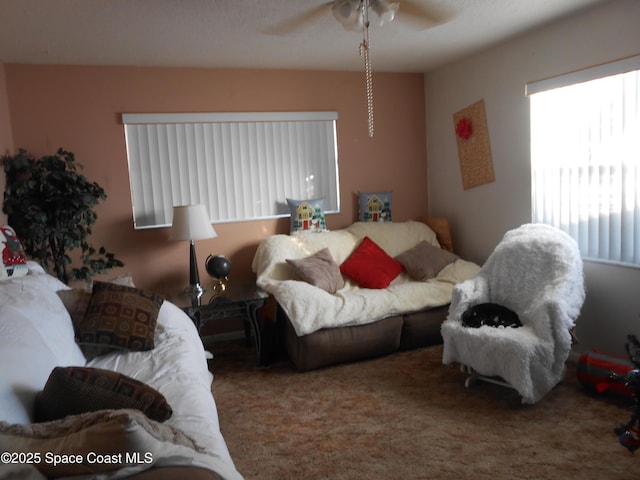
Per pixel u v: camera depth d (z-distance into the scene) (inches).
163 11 105.9
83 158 150.6
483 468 87.7
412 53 155.3
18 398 60.3
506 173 154.1
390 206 183.2
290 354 140.5
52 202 134.0
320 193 178.9
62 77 146.9
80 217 137.1
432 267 160.2
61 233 131.6
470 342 113.3
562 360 108.5
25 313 82.0
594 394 114.7
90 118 150.3
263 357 141.4
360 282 155.3
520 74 143.9
